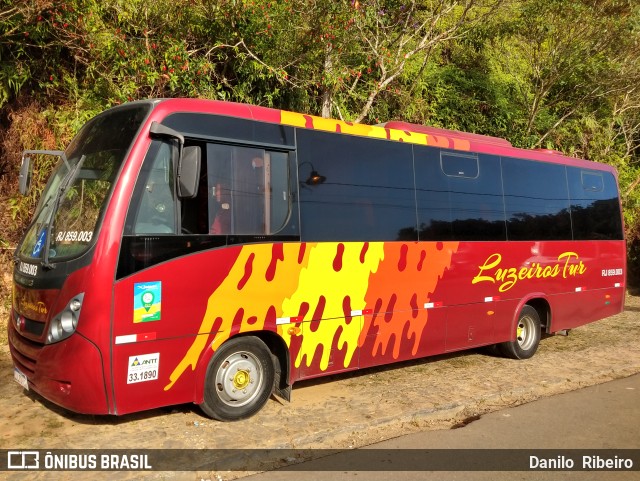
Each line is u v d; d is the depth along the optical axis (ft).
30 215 30.12
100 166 17.38
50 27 27.50
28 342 17.35
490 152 27.71
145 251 16.52
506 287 27.91
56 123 29.55
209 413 18.30
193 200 17.65
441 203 25.03
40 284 16.83
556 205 31.12
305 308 20.08
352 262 21.49
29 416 18.57
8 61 28.68
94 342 15.69
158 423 18.30
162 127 16.84
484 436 18.58
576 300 32.14
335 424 18.61
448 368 26.81
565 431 19.11
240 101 35.35
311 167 20.57
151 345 16.57
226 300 18.11
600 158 55.67
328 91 34.76
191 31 32.50
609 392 23.88
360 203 21.90
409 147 23.99
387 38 37.14
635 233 55.88
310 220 20.34
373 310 22.21
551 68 48.73
